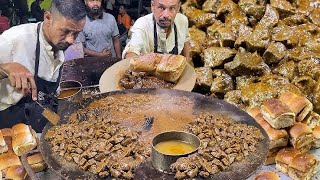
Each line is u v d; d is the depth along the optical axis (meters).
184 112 2.24
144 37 3.03
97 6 3.72
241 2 3.67
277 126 2.33
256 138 1.97
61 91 2.41
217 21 3.78
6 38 2.44
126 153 1.86
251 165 1.78
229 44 3.51
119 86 2.64
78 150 1.86
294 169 2.21
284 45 3.29
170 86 2.70
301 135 2.31
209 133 2.00
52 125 2.08
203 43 3.71
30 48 2.46
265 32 3.33
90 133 2.01
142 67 2.71
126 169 1.74
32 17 3.51
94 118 2.17
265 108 2.39
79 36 3.72
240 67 3.20
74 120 2.14
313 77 3.06
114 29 3.88
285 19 3.54
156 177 1.70
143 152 1.87
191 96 2.40
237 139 1.96
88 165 1.75
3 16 3.47
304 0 3.65
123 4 4.37
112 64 3.01
